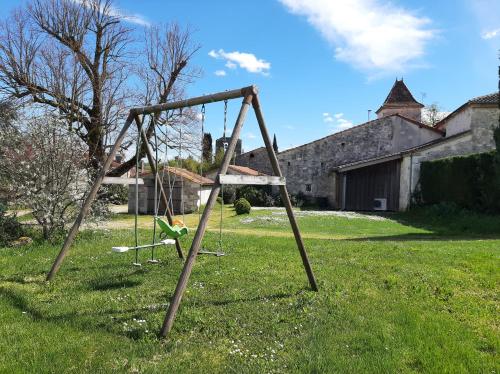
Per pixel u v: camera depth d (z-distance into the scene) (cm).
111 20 2270
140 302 514
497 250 907
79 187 1001
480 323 463
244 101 498
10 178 944
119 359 361
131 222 1908
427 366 356
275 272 662
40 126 972
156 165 687
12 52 2023
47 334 409
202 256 782
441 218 1830
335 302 517
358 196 2591
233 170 3216
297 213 2231
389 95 3741
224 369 345
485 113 2162
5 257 780
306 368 347
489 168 1680
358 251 868
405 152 2317
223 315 468
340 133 2970
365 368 349
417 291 572
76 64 2144
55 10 2145
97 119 2186
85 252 828
